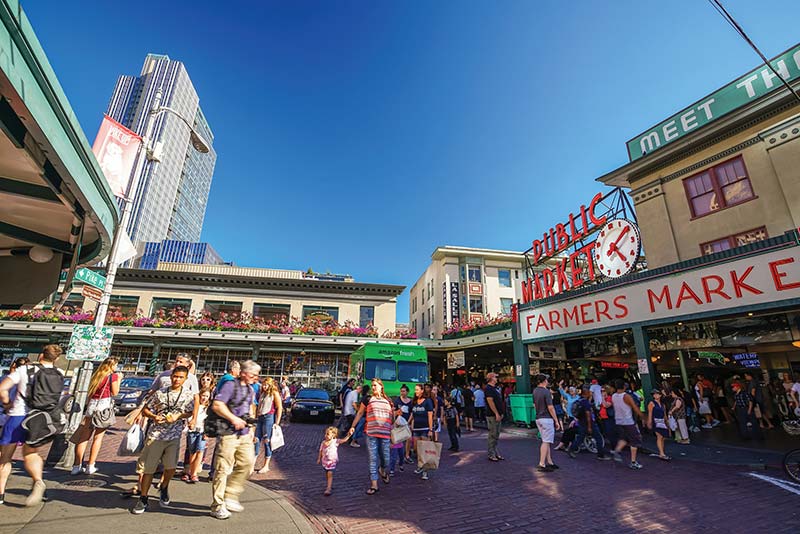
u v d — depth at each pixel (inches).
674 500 239.0
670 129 605.3
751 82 520.7
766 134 494.3
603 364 834.2
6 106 117.4
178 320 878.4
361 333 948.0
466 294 1317.7
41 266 251.9
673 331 505.0
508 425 624.4
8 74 104.4
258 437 298.5
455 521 201.5
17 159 157.5
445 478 286.7
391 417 266.5
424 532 186.4
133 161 296.4
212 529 168.1
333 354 948.0
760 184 499.5
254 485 250.1
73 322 824.3
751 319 437.7
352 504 222.8
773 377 737.0
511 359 1013.8
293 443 429.1
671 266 476.4
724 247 525.3
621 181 665.6
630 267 527.8
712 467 327.3
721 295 427.2
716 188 543.2
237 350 909.2
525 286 701.3
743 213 510.3
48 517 166.7
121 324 853.8
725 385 665.6
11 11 103.1
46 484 213.9
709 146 557.6
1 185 176.7
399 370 605.0
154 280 999.6
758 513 217.0
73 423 269.4
